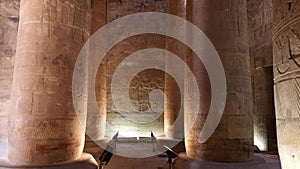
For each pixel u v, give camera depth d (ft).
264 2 31.60
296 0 7.18
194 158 18.29
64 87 15.80
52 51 15.67
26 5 16.43
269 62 30.14
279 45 8.05
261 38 31.94
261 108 31.35
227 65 18.34
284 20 7.73
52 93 15.34
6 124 28.63
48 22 15.83
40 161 14.69
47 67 15.46
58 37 15.98
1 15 30.30
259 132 31.42
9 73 29.55
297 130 6.96
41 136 14.88
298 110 6.93
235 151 17.51
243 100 18.39
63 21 16.30
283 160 7.77
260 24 32.27
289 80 7.36
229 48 18.52
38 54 15.49
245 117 18.29
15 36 30.19
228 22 18.75
